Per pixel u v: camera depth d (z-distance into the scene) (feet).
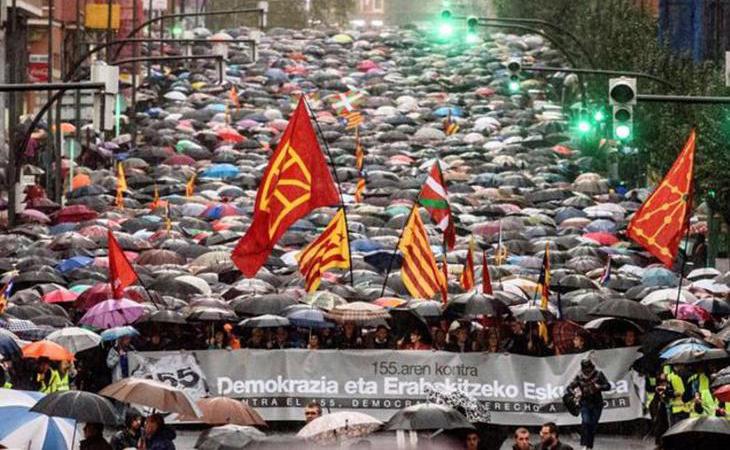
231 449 119.03
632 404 180.14
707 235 327.26
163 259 238.07
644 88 384.47
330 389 178.70
